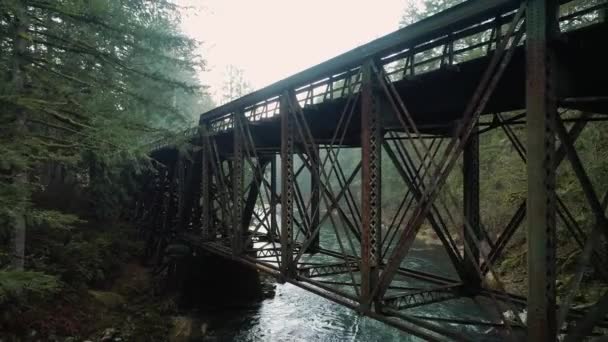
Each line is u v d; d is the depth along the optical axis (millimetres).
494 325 4996
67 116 8383
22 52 7742
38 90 8008
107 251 13641
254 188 12312
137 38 9906
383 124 5777
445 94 5391
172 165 17953
